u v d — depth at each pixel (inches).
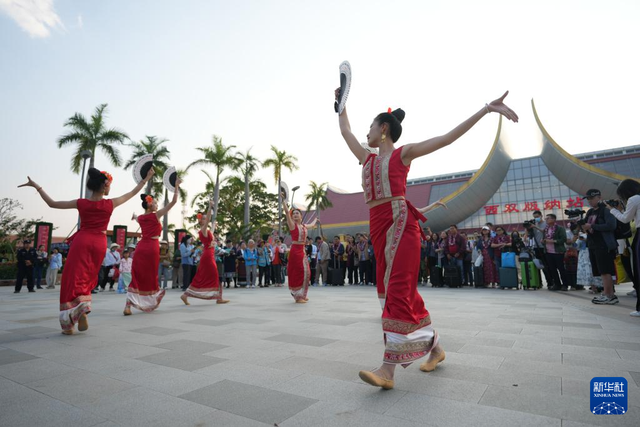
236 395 82.4
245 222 1214.9
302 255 287.1
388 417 69.7
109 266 524.1
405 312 87.6
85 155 756.0
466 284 465.7
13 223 1122.0
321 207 1606.8
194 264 486.0
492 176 1827.0
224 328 167.3
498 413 70.8
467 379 91.0
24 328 174.9
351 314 213.3
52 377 97.0
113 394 84.0
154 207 238.4
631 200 188.7
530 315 199.3
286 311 229.0
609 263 245.1
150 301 229.5
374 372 83.9
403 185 95.9
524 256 410.9
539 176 1878.7
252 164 1243.2
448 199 1860.2
